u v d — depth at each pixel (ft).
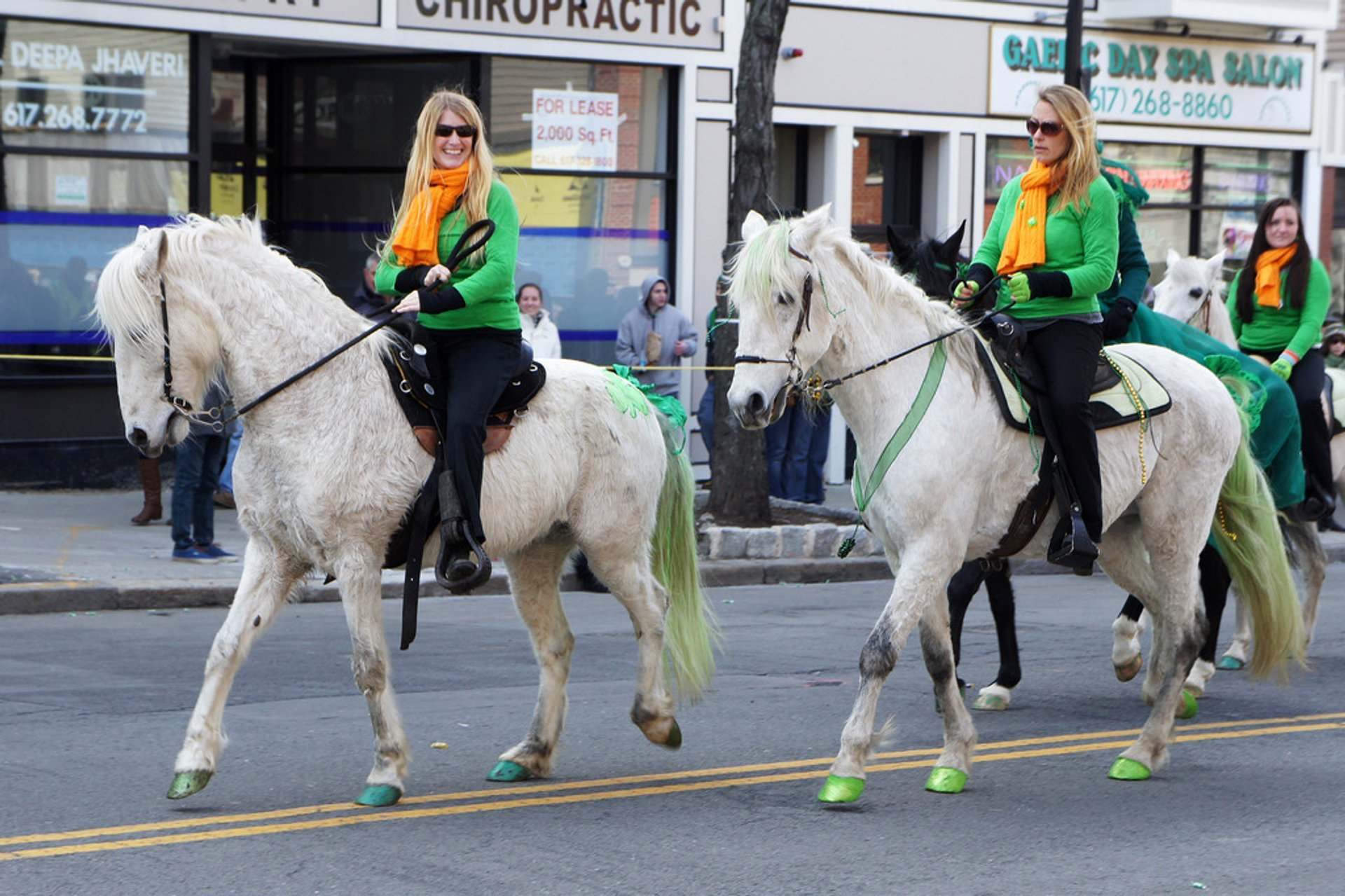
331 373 27.45
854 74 80.89
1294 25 93.45
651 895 23.66
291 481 27.17
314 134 75.25
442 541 27.66
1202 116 93.09
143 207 67.41
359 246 74.95
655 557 31.94
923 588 28.78
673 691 37.73
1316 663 44.91
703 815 28.22
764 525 63.93
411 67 73.20
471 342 28.68
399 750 28.50
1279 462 41.42
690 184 77.92
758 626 49.96
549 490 29.27
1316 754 33.81
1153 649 37.50
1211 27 92.63
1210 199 95.14
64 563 52.90
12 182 64.28
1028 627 50.75
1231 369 38.27
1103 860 25.90
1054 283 30.07
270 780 29.91
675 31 76.74
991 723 36.78
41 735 33.14
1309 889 24.48
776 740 34.30
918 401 28.94
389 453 27.55
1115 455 31.45
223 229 27.40
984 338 30.60
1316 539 46.09
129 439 26.78
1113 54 89.51
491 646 45.32
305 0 68.39
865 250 30.30
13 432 65.36
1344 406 48.70
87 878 23.93
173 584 50.65
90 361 65.00
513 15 72.64
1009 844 26.73
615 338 77.56
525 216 74.59
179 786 27.30
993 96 85.56
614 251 77.05
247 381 27.12
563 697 31.09
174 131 67.56
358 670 27.94
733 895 23.73
